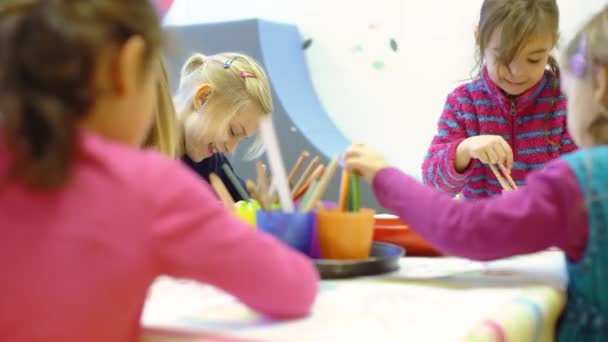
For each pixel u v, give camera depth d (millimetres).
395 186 711
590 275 611
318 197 767
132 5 499
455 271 766
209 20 2521
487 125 1422
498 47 1286
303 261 549
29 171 432
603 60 636
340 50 2266
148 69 519
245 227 505
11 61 439
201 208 473
